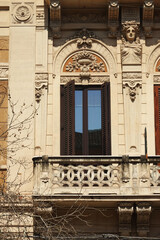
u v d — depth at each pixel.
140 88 27.12
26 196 24.08
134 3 27.50
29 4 28.02
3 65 27.38
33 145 26.39
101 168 24.55
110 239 24.62
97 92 27.47
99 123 27.16
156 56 27.58
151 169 24.52
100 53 27.70
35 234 24.09
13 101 26.88
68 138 26.47
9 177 25.94
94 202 24.27
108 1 27.27
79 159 24.59
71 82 26.91
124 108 26.89
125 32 27.62
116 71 27.41
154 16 27.89
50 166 24.58
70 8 27.88
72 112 26.58
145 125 26.73
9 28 27.77
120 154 26.44
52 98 27.12
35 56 27.47
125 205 24.20
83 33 27.86
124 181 24.34
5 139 26.42
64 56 27.66
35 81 27.17
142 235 24.69
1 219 22.88
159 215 24.95
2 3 28.02
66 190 24.34
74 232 24.31
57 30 27.75
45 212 24.19
